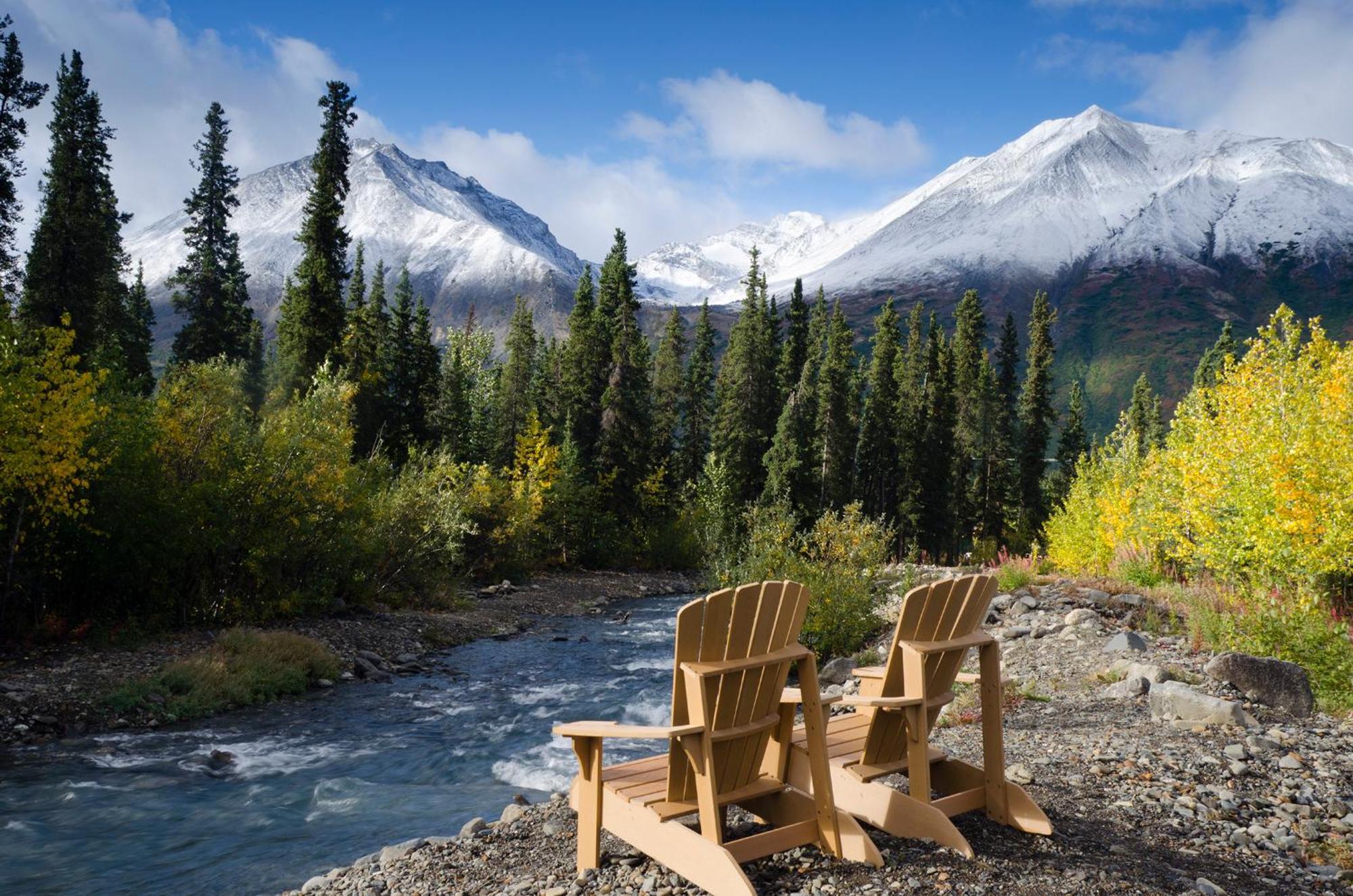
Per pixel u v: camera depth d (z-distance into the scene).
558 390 49.72
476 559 29.61
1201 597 12.16
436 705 12.69
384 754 9.89
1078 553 19.14
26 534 13.03
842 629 13.13
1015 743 6.78
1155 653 10.12
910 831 4.31
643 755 9.61
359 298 42.78
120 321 41.03
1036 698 8.67
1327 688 7.98
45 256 31.73
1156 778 5.54
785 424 46.97
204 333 43.03
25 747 9.66
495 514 29.92
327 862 6.38
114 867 6.34
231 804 7.94
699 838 3.75
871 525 14.38
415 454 27.98
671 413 52.78
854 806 4.57
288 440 17.11
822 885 3.84
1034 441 55.06
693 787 4.07
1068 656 10.69
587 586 32.41
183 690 12.00
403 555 21.86
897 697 4.29
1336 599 10.99
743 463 50.66
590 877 4.23
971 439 57.41
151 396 19.17
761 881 3.95
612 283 53.81
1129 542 16.70
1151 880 3.93
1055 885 3.81
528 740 10.56
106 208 37.53
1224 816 4.91
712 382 59.84
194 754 9.65
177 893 5.82
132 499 14.47
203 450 16.55
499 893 4.36
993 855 4.14
